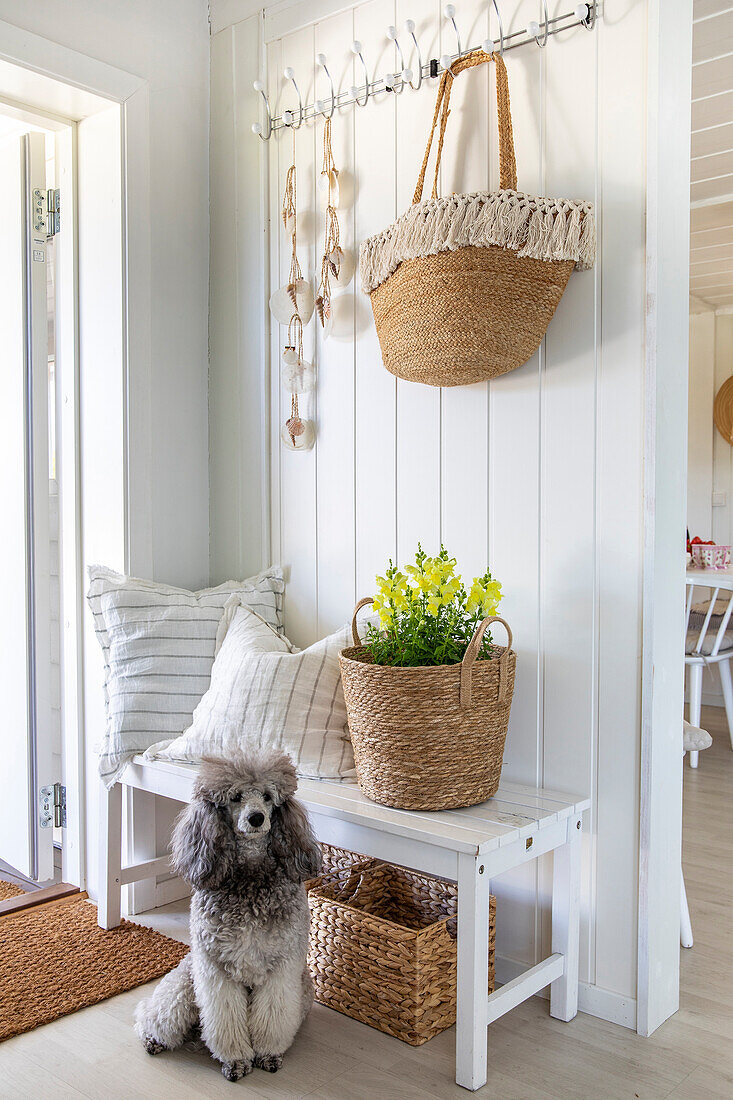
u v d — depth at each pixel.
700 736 2.41
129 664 2.26
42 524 2.62
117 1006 1.92
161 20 2.51
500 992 1.67
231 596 2.38
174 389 2.57
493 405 2.02
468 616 2.05
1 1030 1.79
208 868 1.59
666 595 1.83
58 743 2.69
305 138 2.41
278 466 2.50
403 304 1.86
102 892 2.25
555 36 1.89
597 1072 1.66
